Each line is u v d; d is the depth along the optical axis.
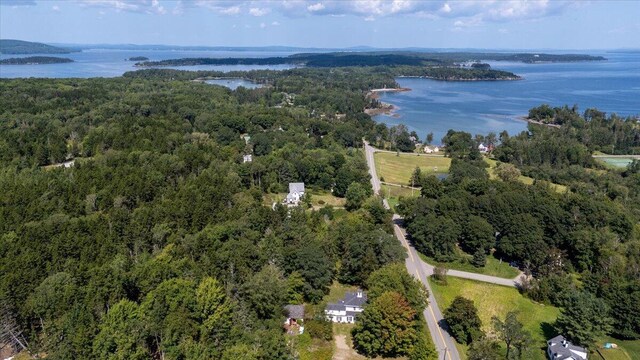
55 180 158.62
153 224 128.88
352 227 138.88
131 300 95.00
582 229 144.88
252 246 116.69
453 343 101.50
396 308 95.75
